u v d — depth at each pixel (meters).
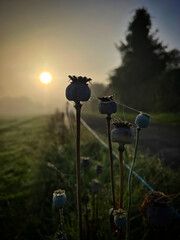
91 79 0.89
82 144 4.48
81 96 0.86
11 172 4.31
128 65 17.69
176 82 14.23
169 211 0.90
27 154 5.64
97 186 1.70
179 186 2.29
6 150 6.63
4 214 2.43
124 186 2.24
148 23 18.39
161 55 18.39
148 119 0.96
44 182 2.86
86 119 8.12
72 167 3.16
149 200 0.92
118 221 0.95
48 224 2.19
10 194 3.10
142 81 16.89
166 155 4.64
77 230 1.63
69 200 2.04
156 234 1.35
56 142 5.37
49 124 8.43
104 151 4.20
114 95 1.07
